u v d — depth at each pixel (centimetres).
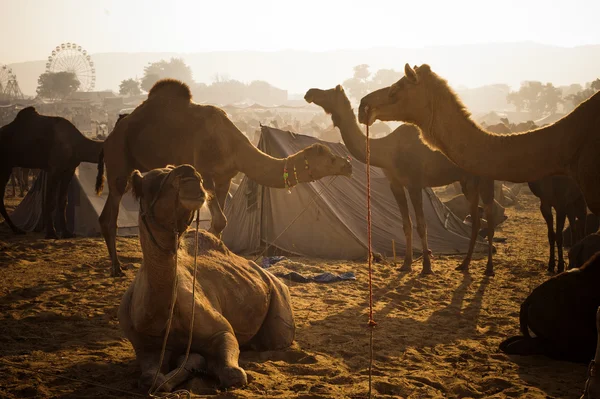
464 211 1769
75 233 1616
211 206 1017
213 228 1016
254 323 620
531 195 2812
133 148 1071
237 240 1418
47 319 795
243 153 1016
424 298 945
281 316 654
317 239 1347
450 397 535
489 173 705
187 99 1066
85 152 1563
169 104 1054
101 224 1110
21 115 1558
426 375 584
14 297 919
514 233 1761
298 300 921
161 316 518
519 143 689
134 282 560
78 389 539
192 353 540
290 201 1378
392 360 635
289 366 599
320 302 909
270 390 528
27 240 1509
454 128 721
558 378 578
